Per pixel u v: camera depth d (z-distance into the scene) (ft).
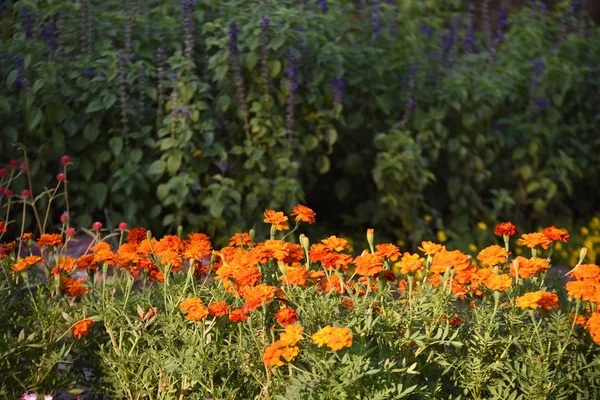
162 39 20.59
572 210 25.52
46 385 9.98
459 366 9.38
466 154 22.33
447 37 24.95
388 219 21.57
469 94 22.36
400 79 22.41
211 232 19.31
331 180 22.16
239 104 19.90
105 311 9.84
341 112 21.48
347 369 8.31
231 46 19.31
